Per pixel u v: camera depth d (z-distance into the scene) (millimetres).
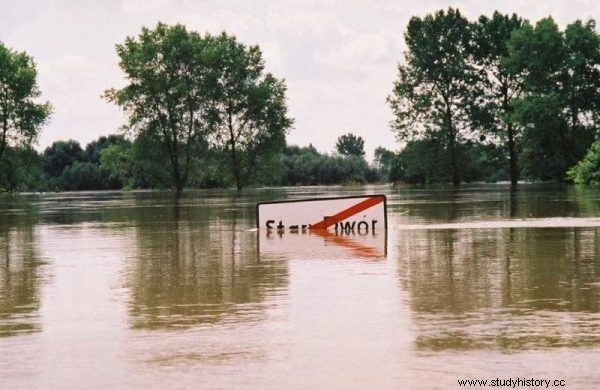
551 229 20969
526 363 6867
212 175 106250
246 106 104125
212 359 7191
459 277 11922
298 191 84000
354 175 140125
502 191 61156
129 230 24328
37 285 11953
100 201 59875
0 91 102250
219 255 15875
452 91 103812
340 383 6418
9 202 61969
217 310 9516
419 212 31141
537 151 94812
